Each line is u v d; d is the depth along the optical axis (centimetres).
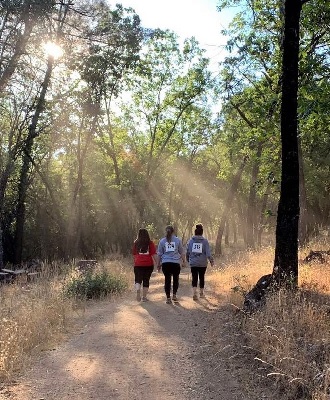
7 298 1031
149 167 3531
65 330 794
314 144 1883
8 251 2814
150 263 1095
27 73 2161
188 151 4253
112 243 3609
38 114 2353
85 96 2441
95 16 2394
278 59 1228
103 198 3597
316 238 2169
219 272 1498
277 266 826
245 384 521
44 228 2952
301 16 1126
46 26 2194
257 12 1512
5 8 1931
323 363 509
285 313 637
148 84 3328
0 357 581
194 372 572
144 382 541
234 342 662
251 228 3158
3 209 2655
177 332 762
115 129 3628
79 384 536
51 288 1109
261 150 1823
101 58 2362
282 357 531
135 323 833
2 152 2325
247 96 1559
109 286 1202
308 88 1026
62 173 3284
